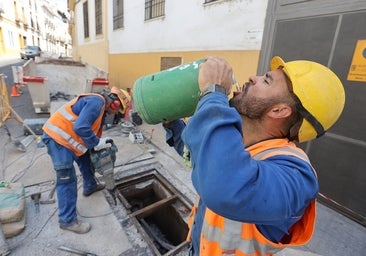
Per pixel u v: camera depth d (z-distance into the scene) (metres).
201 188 0.58
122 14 7.66
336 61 2.39
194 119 0.65
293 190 0.57
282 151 0.67
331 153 2.56
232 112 0.61
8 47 25.30
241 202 0.53
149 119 1.13
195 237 0.97
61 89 7.92
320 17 2.46
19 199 2.18
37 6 39.34
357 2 2.15
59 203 2.04
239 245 0.71
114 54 8.76
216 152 0.56
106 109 2.31
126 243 2.04
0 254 1.80
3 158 3.35
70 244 1.98
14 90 7.59
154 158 3.70
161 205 2.61
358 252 2.07
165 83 1.04
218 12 3.92
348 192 2.46
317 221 2.43
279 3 2.88
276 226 0.66
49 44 49.09
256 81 0.77
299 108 0.68
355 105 2.31
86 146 2.05
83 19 12.42
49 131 1.94
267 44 3.10
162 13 5.61
